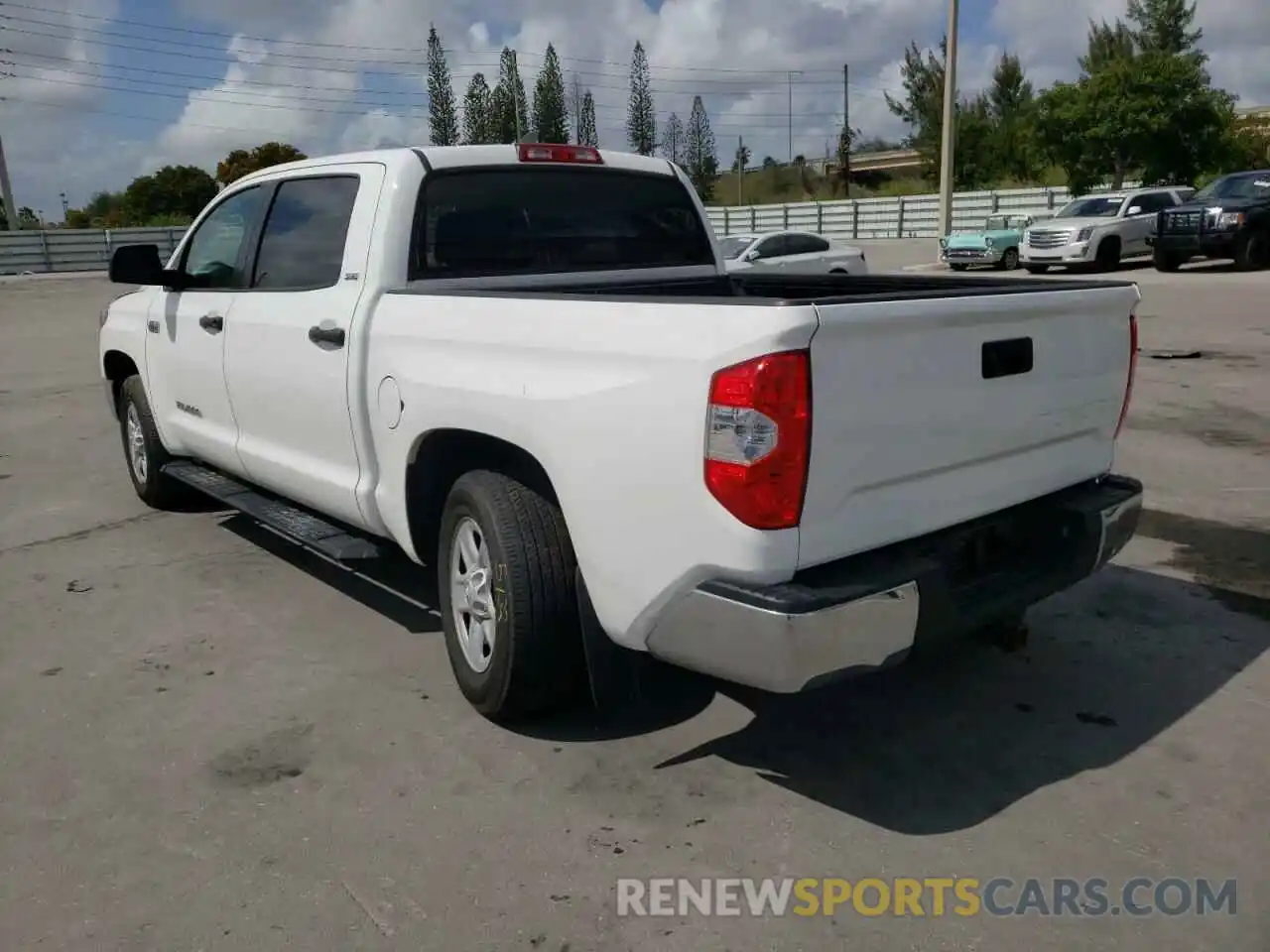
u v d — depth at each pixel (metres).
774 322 2.76
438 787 3.47
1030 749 3.64
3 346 16.80
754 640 2.88
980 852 3.09
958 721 3.84
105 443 9.04
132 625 4.91
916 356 3.06
